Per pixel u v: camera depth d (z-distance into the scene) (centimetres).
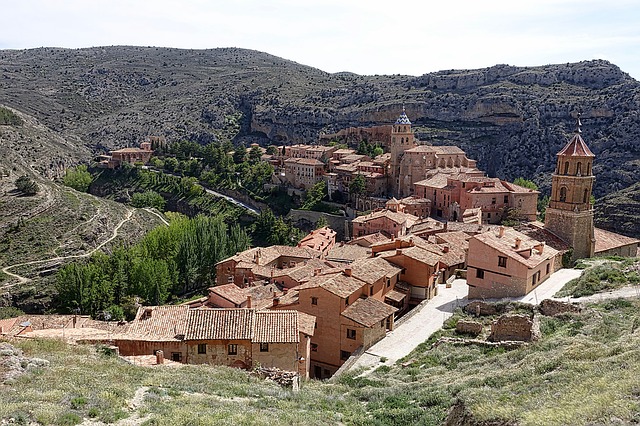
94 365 3584
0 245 12300
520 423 2336
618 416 2189
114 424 2556
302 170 19912
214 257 11806
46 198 14788
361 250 9506
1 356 3369
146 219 16400
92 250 12712
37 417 2425
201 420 2617
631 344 3381
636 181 17338
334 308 5628
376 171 18225
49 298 10169
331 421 2978
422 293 6812
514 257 6247
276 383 4000
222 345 4650
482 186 12531
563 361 3381
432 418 3020
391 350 5341
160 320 5156
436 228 10481
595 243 8312
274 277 7994
